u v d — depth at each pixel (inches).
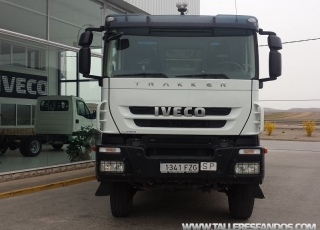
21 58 432.1
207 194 317.7
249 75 220.2
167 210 265.6
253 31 225.8
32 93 441.1
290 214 259.3
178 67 222.1
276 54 222.8
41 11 430.6
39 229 221.6
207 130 212.1
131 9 548.1
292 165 536.4
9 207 275.0
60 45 459.2
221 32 225.3
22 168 397.4
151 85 215.0
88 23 494.3
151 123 215.3
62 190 339.3
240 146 211.9
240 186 228.4
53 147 446.9
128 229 220.8
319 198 312.5
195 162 207.9
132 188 250.5
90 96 497.7
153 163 208.8
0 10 385.7
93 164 484.4
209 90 214.2
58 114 458.6
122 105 215.5
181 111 213.8
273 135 1284.4
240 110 214.1
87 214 255.3
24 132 428.8
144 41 225.3
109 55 225.8
